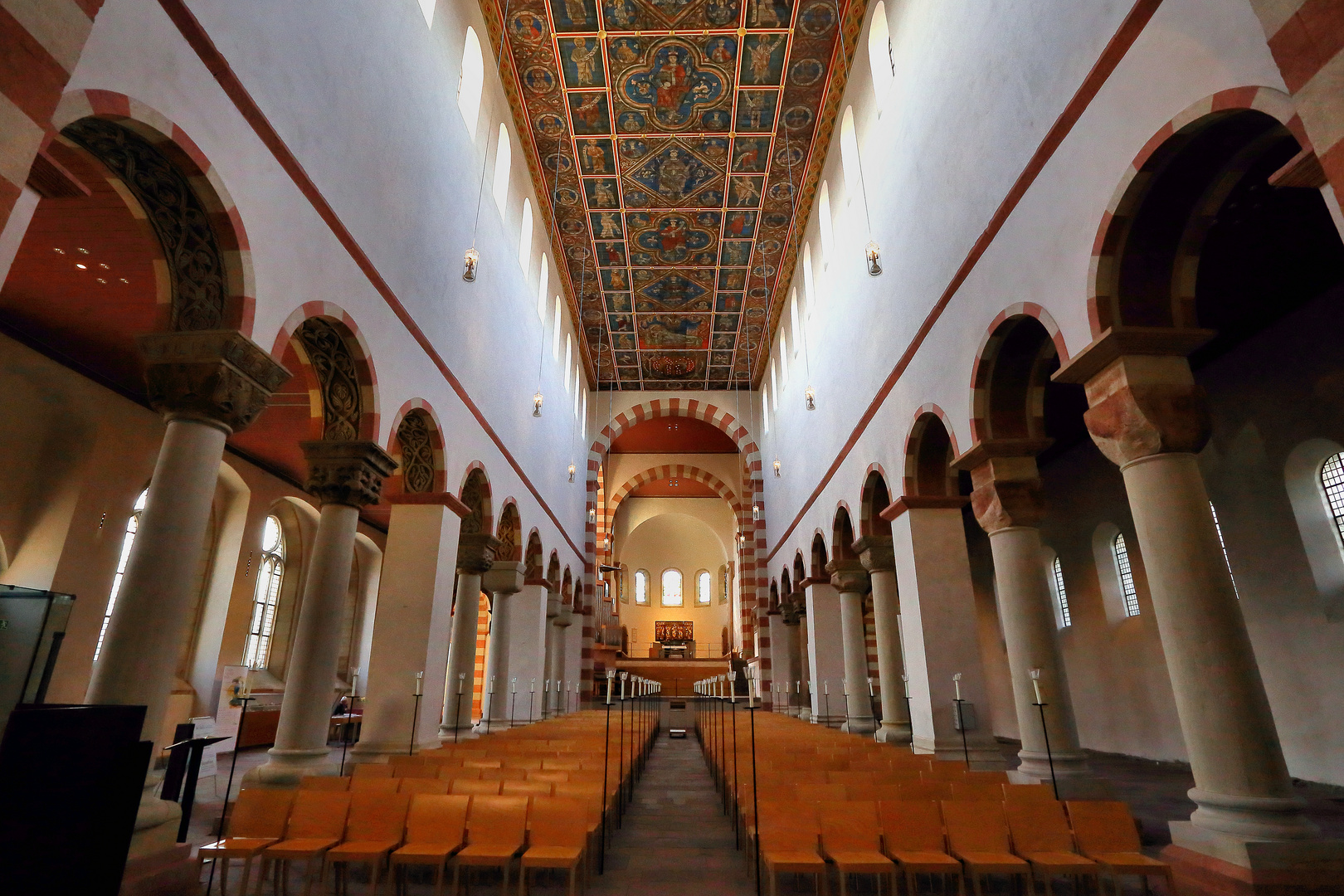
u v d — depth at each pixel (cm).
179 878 495
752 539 2669
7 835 295
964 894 515
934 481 1049
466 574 1288
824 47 1339
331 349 797
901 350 1073
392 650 990
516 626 1719
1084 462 1449
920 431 1027
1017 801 593
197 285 580
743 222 1819
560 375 2031
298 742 739
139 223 571
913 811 551
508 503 1419
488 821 545
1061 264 634
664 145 1562
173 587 523
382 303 846
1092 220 589
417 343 952
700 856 662
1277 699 995
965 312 842
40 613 398
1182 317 567
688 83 1408
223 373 553
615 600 3391
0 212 314
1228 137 505
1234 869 455
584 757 841
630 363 2539
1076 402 1234
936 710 955
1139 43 532
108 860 318
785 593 2166
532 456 1648
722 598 3844
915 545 1022
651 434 2942
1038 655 755
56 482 1105
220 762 1284
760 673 2380
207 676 1427
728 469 3089
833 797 632
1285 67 333
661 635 3781
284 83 635
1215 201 548
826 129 1501
